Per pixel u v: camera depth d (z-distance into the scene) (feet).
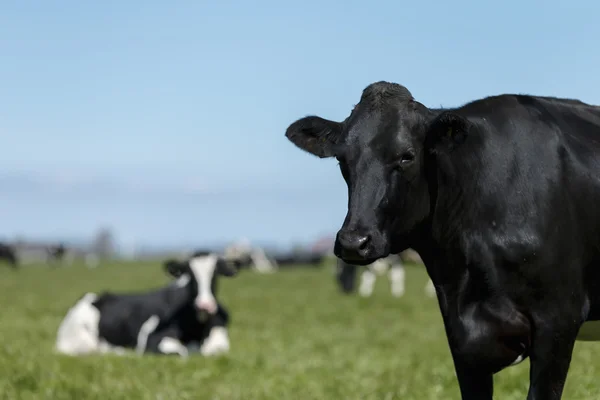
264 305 112.47
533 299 26.96
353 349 61.98
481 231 27.30
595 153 28.14
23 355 52.42
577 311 27.22
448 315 28.02
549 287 26.89
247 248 277.03
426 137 26.71
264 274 227.61
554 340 26.89
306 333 75.87
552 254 26.86
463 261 27.53
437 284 28.30
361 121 26.99
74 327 63.41
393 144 26.40
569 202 27.30
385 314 97.81
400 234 26.91
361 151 26.55
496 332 27.14
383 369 48.49
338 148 26.99
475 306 27.58
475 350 27.32
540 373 26.96
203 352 61.00
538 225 26.94
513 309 27.07
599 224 27.58
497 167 27.58
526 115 28.48
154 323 61.98
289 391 41.37
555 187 27.27
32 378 42.83
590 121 29.50
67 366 48.11
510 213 27.17
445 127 26.17
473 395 27.99
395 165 26.43
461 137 26.20
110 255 389.39
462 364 27.76
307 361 53.36
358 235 25.59
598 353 49.11
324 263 313.53
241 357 54.03
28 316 92.89
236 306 110.83
